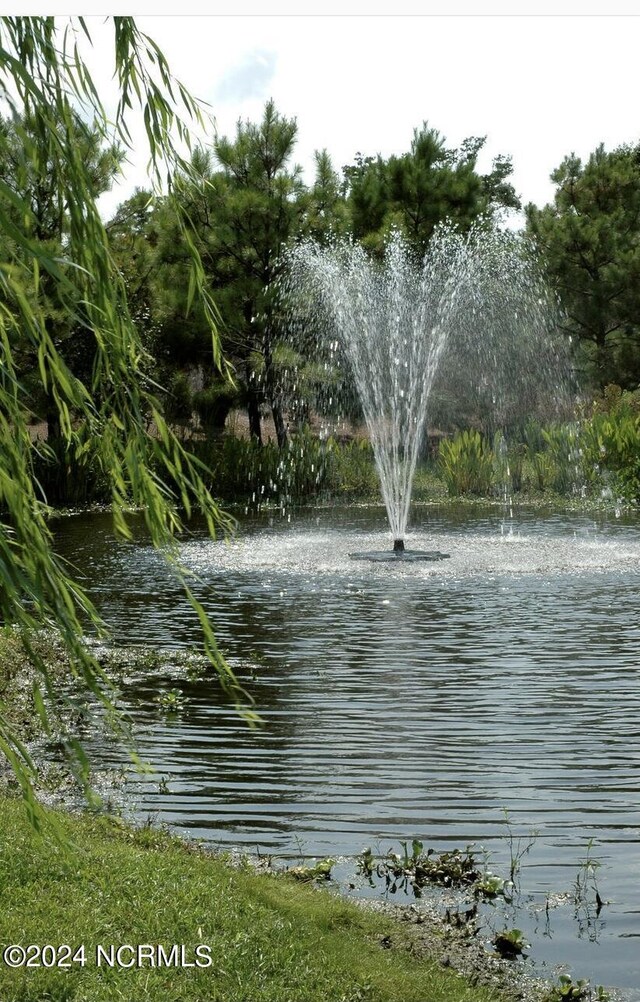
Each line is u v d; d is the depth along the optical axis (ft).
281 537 59.00
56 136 10.09
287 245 85.92
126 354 10.45
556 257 108.99
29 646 9.61
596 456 82.02
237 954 12.36
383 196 102.17
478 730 22.81
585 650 30.66
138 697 25.81
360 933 13.74
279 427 89.51
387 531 61.41
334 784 19.48
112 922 12.89
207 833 17.13
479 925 14.14
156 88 11.02
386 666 28.99
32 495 9.74
